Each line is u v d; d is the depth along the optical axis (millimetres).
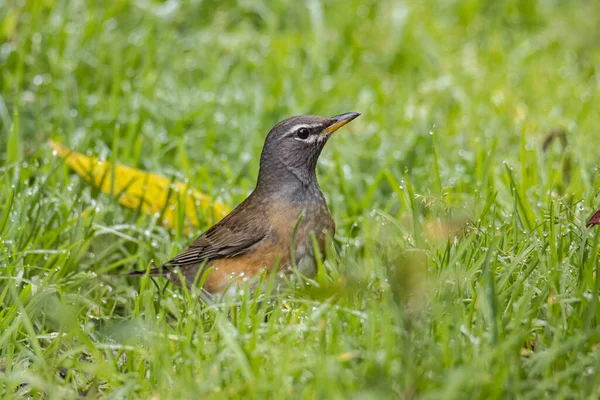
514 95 15711
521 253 8508
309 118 9898
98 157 12523
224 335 7281
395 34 17250
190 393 7027
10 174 11766
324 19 17500
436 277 8172
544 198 10875
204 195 11898
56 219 10820
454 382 6422
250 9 17656
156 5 16797
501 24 18953
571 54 17781
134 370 8016
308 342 7590
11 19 14805
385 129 14258
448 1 18859
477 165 11750
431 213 9617
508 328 7531
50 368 8023
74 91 14148
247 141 13656
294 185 9648
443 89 15727
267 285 8945
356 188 12586
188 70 15594
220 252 9531
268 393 7031
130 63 15117
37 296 8984
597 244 8109
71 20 15680
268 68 15867
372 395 6535
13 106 13477
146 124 13898
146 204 11562
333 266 9617
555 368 7117
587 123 14383
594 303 7426
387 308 7582
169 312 9750
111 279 10500
